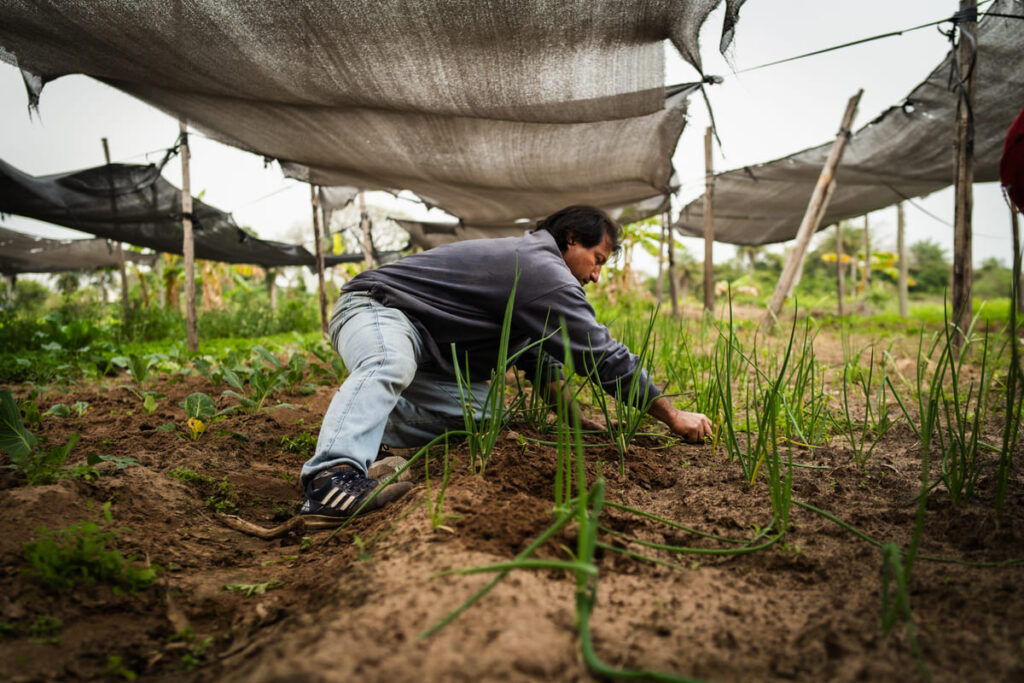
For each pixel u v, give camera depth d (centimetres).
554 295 217
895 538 153
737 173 822
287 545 177
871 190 878
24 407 293
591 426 259
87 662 113
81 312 1351
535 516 155
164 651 118
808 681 95
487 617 106
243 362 516
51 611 126
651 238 1271
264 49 329
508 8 289
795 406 276
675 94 399
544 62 338
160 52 332
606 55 329
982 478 188
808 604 121
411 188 679
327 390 414
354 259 1407
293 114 440
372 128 463
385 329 212
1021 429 260
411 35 313
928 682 92
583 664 97
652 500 185
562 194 676
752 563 141
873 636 108
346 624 106
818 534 155
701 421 233
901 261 1473
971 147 467
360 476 184
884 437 257
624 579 129
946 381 392
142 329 1106
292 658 96
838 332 858
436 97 383
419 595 113
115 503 179
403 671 92
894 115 622
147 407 335
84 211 786
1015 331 149
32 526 154
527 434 247
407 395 241
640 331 450
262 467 248
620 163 550
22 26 302
